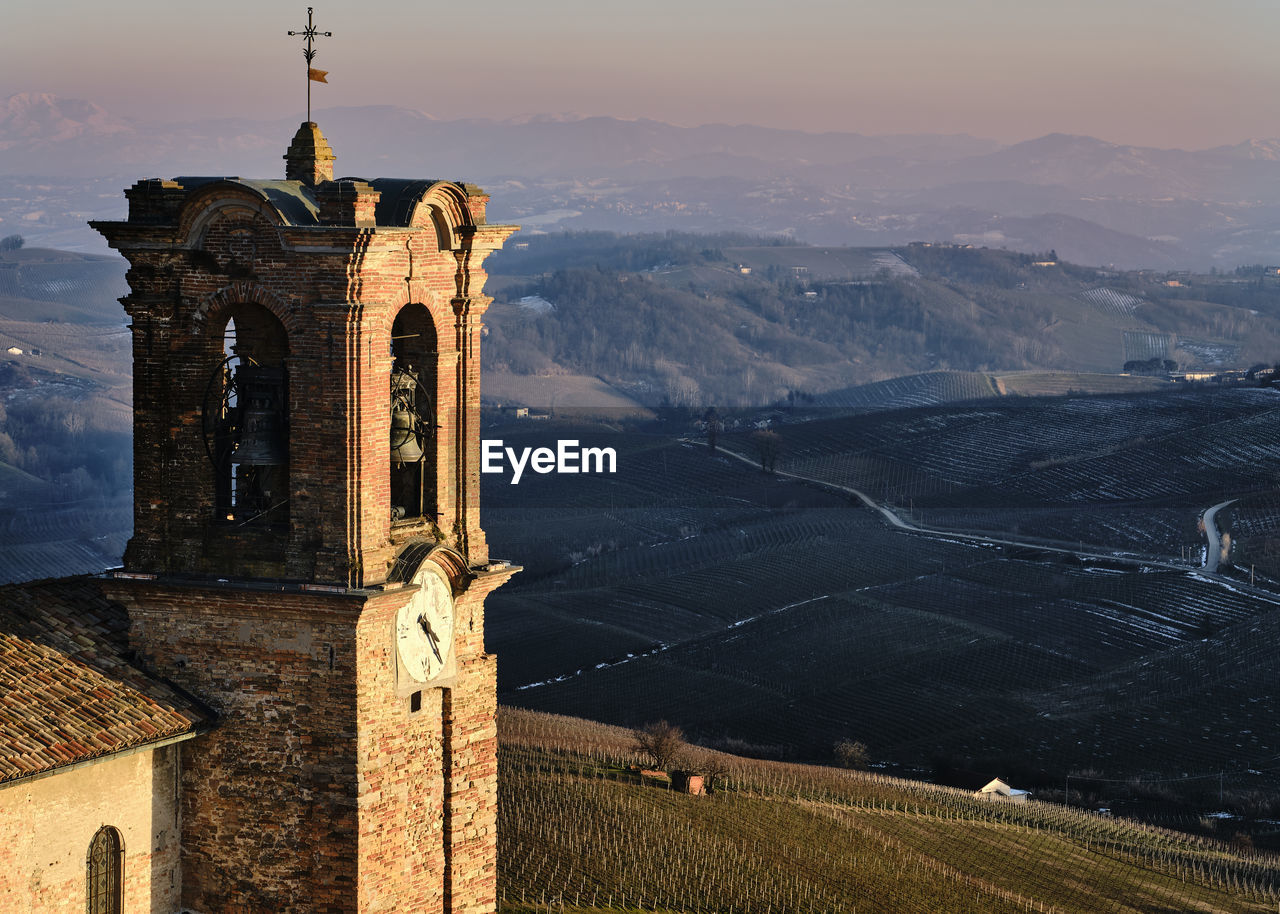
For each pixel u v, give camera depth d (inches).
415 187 998.4
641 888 2640.3
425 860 1037.8
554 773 3361.2
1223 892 3437.5
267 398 977.5
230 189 948.0
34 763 875.4
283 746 973.2
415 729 1017.5
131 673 982.4
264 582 964.6
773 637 6146.7
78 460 7401.6
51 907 906.1
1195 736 5142.7
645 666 5782.5
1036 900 3120.1
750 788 3572.8
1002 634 6166.3
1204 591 6540.4
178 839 994.1
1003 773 4776.1
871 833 3331.7
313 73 1016.2
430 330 1038.4
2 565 5605.3
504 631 6136.8
